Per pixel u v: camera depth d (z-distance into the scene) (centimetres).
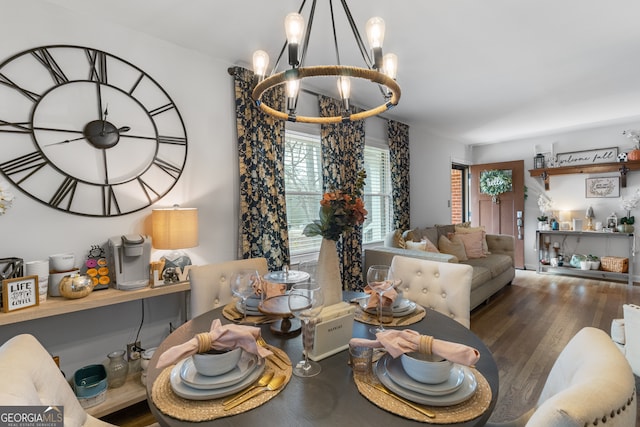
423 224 498
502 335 294
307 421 74
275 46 239
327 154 329
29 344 92
